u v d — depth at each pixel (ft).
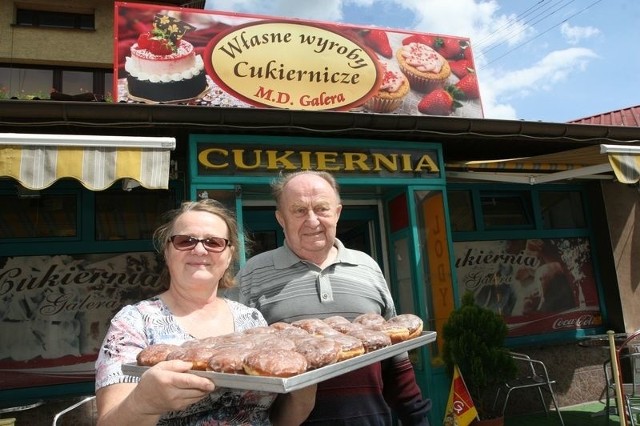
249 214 17.20
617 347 15.49
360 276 7.46
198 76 18.02
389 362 7.32
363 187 16.26
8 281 14.74
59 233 15.48
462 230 19.44
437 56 21.86
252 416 5.26
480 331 14.20
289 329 5.46
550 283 19.94
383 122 14.34
